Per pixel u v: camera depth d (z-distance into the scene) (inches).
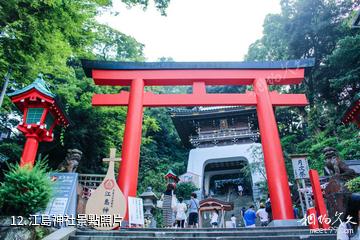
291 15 976.9
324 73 923.4
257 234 255.0
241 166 1133.7
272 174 381.4
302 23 939.3
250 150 955.3
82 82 617.3
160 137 1234.6
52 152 595.8
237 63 469.1
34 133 299.1
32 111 305.6
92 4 457.4
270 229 287.4
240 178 1238.9
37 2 320.8
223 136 999.6
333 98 887.7
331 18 901.8
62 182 295.1
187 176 940.0
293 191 616.1
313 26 905.5
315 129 895.7
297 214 502.9
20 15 321.7
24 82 387.5
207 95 446.6
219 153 981.2
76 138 589.3
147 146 1050.7
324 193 315.3
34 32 331.0
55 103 310.8
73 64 656.4
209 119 1010.7
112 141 663.8
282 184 371.9
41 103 304.3
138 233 255.8
